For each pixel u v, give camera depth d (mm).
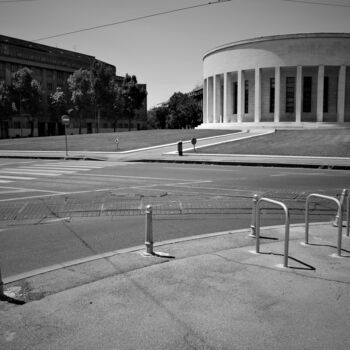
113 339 3832
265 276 5367
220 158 26641
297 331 3938
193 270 5613
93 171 19984
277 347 3658
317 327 4012
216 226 8422
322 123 50875
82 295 4832
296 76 53375
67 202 11273
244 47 54719
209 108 62906
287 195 11953
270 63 53000
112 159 28656
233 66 56031
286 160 24797
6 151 39406
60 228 8422
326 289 4934
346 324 4070
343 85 51719
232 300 4641
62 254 6664
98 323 4145
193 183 14938
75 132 97500
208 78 62219
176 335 3891
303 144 32844
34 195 12578
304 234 7543
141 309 4445
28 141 49562
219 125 56594
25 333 3965
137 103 95312
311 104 55312
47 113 85875
